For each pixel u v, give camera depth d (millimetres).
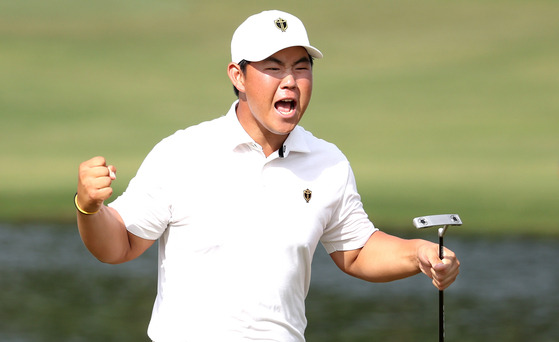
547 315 30156
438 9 115438
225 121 11086
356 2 119938
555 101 84188
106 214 10508
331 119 80938
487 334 27750
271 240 10883
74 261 38906
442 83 91125
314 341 26953
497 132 75812
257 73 10727
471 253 41156
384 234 11953
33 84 94188
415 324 28969
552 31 105375
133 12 120375
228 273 10797
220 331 10773
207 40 109188
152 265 38094
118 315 29922
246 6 121625
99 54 104375
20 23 115688
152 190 10828
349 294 33094
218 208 10812
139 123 82500
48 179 62844
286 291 10961
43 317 29484
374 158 68875
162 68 99688
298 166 11164
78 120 83375
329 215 11367
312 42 105750
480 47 102000
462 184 59344
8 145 74562
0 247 42094
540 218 49594
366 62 99125
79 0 125188
